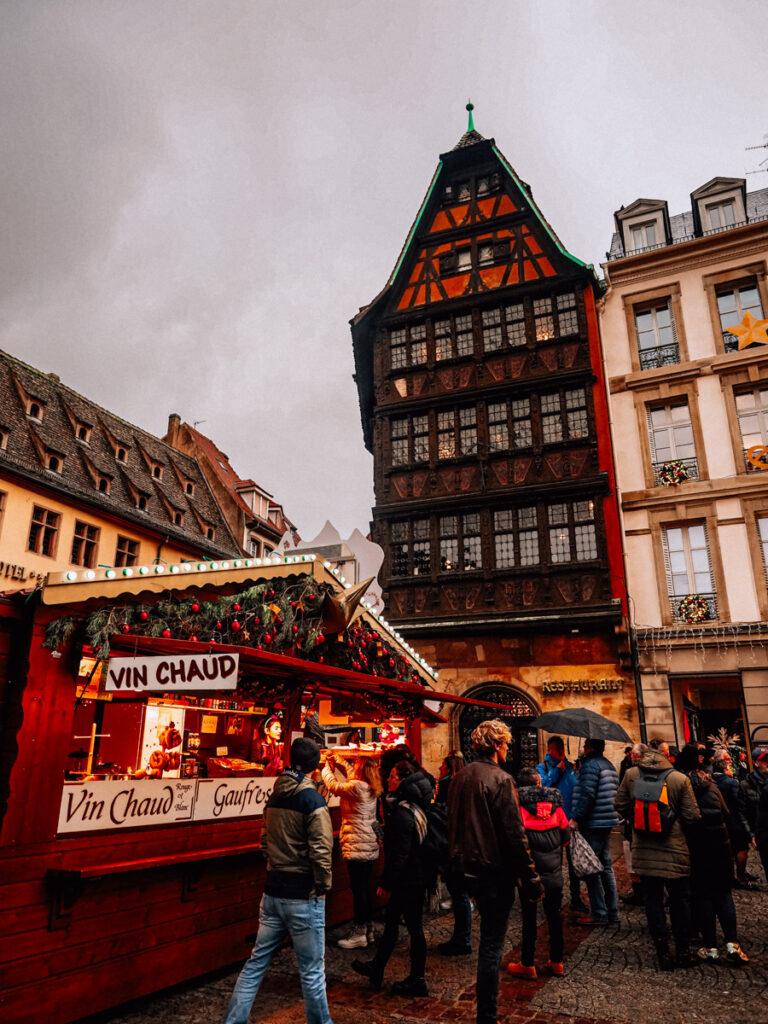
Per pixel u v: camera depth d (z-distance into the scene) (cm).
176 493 2578
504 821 393
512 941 588
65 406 2269
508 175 2028
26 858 391
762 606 1509
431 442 1875
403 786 502
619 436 1730
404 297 2044
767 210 1941
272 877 385
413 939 469
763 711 1447
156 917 460
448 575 1747
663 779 518
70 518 1933
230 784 538
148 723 757
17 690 413
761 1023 409
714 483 1602
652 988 468
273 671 618
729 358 1661
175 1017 422
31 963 384
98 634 432
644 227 1919
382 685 655
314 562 601
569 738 1555
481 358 1888
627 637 1554
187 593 518
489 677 1656
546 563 1670
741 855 776
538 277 1898
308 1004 368
